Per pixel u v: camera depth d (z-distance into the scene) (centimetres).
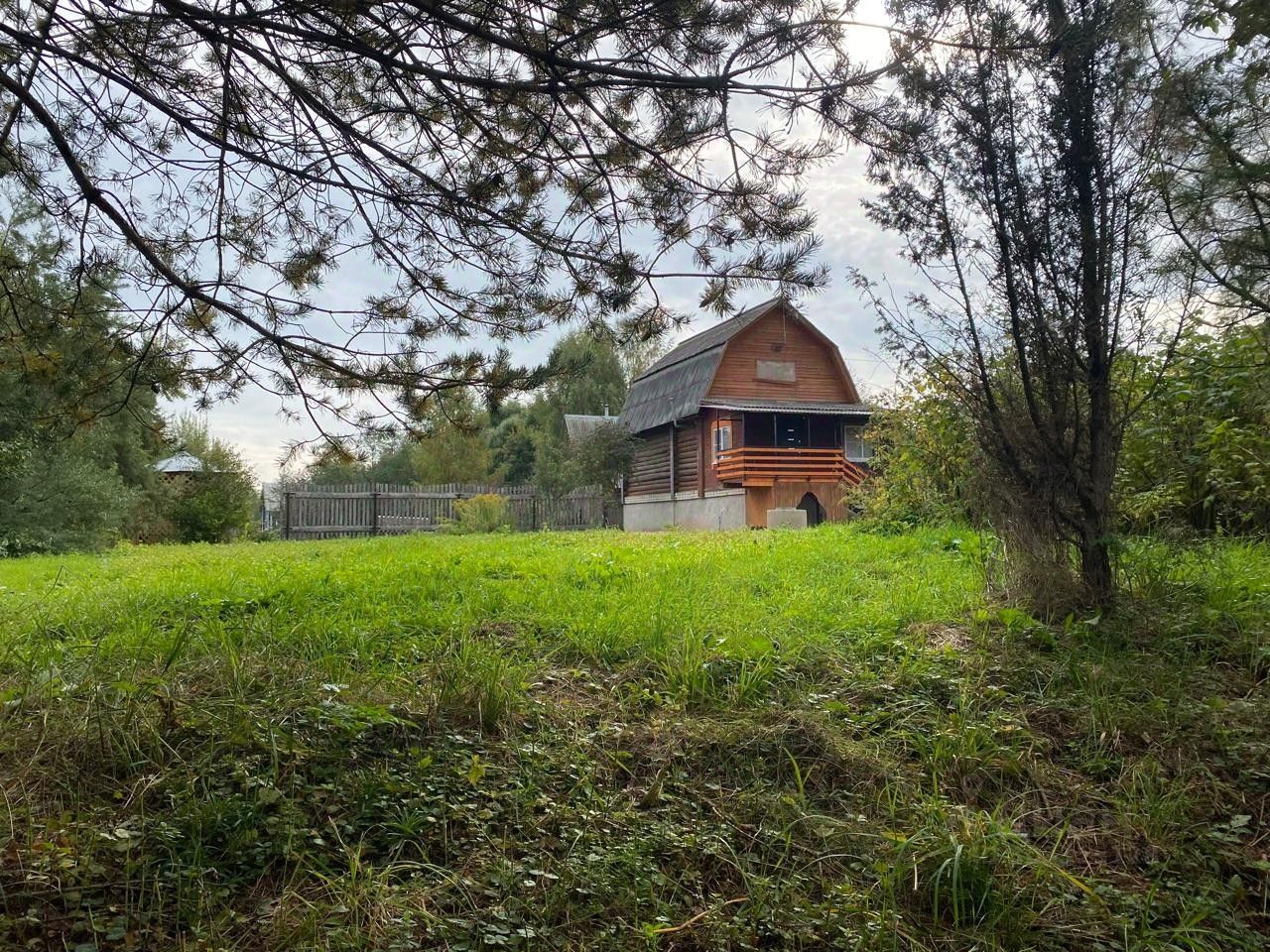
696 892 268
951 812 307
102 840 252
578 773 325
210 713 329
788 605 561
